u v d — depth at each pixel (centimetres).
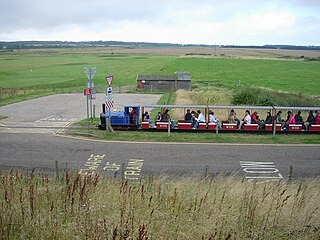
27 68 11544
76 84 7625
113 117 3011
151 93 6053
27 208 970
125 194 1084
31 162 2112
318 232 925
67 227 868
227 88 6512
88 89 2838
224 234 877
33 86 7212
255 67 12331
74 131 2919
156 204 1062
